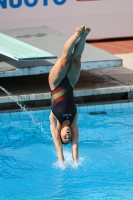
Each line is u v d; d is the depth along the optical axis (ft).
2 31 160.35
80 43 79.66
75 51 80.79
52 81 83.41
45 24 172.65
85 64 119.34
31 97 117.70
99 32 179.22
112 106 123.24
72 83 84.02
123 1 177.68
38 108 119.85
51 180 85.25
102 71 141.49
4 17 167.43
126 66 145.48
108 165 91.50
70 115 84.23
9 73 114.93
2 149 99.81
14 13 167.94
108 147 100.68
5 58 127.54
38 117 117.08
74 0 172.65
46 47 134.41
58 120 84.69
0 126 111.96
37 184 83.76
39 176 86.99
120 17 179.32
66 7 172.76
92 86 124.98
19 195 79.77
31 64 118.93
